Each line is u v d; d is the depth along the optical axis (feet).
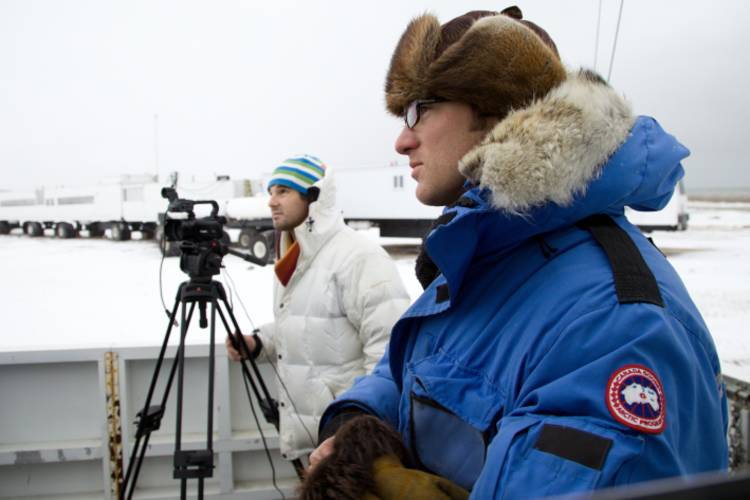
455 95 2.41
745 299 22.81
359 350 5.90
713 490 0.94
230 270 39.78
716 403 2.03
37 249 62.44
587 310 1.97
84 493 7.18
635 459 1.65
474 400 2.28
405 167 47.91
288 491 7.20
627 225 2.41
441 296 2.66
